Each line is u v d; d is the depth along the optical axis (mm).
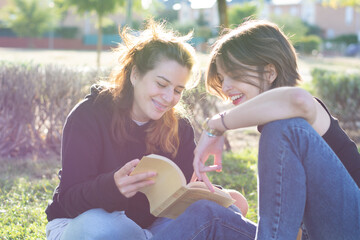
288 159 1781
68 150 2137
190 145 2469
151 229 2355
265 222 1820
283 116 1816
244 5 42844
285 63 2035
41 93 5766
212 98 6016
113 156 2207
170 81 2123
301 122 1816
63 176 2111
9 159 5508
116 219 2076
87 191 2004
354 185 1846
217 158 2117
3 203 3789
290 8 62750
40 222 3342
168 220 2369
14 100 5641
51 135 5844
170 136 2334
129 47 2244
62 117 5844
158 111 2191
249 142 6816
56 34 50656
